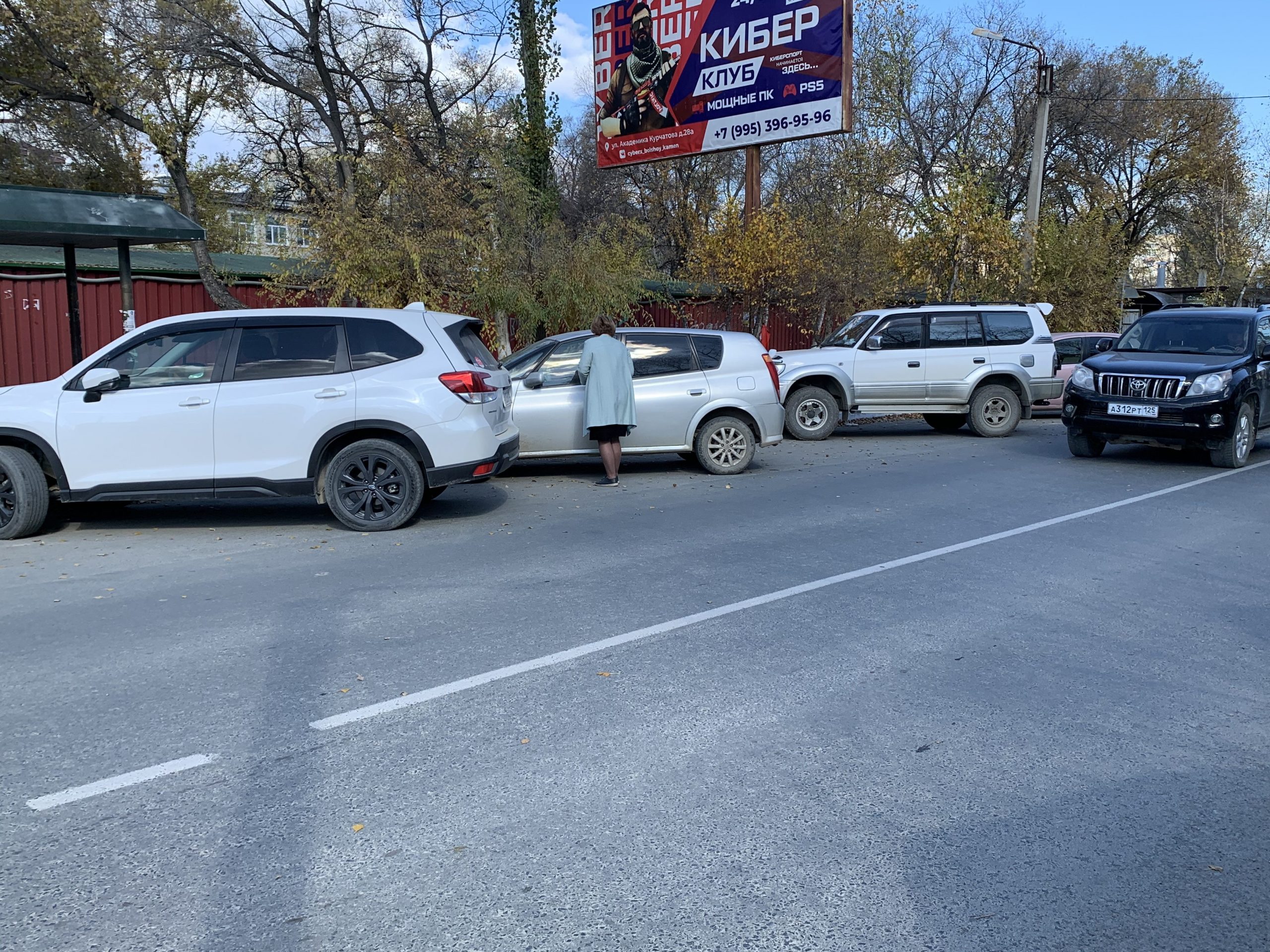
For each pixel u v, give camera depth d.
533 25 20.98
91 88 21.02
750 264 19.44
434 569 7.18
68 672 5.00
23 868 3.18
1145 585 6.74
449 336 8.88
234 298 18.56
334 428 8.44
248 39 22.23
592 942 2.80
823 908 2.97
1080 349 19.80
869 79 31.03
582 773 3.87
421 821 3.49
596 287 17.73
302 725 4.33
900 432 17.48
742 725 4.34
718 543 8.00
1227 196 34.00
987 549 7.80
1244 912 2.97
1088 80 35.53
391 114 22.80
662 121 20.64
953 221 23.31
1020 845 3.35
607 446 10.98
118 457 8.32
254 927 2.87
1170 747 4.14
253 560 7.54
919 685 4.83
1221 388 12.08
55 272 16.44
